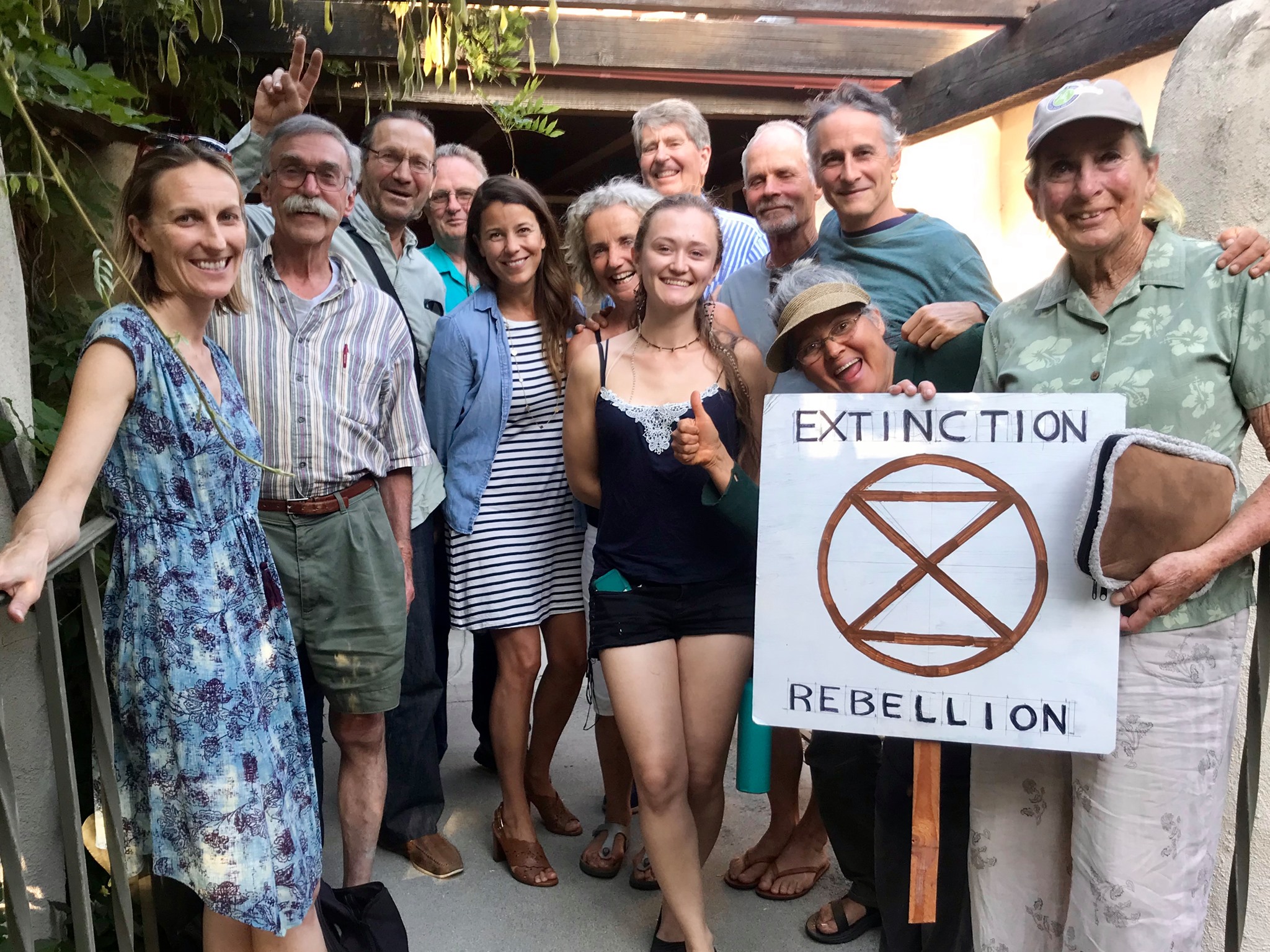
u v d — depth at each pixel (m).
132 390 1.68
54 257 2.98
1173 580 1.60
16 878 1.38
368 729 2.58
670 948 2.50
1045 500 1.75
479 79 3.75
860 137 2.56
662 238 2.33
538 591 2.90
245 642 1.83
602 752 2.95
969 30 4.25
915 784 1.84
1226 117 2.17
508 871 2.95
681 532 2.32
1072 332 1.80
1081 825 1.77
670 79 4.23
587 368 2.48
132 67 3.45
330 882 2.89
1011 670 1.76
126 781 1.85
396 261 3.22
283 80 2.63
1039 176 1.77
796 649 1.89
